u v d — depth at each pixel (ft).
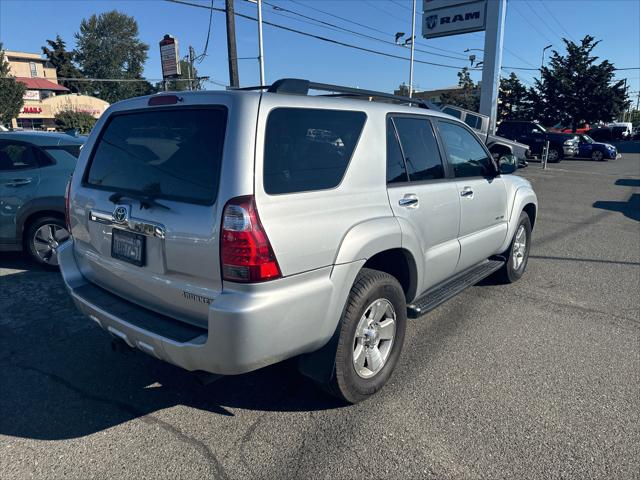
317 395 10.82
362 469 8.49
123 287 9.95
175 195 8.63
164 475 8.32
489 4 62.80
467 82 214.90
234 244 7.72
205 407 10.32
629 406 10.49
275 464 8.59
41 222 18.42
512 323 14.85
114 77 270.46
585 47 130.41
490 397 10.75
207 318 8.32
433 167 12.32
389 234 10.04
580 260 22.31
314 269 8.61
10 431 9.41
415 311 11.55
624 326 14.78
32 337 13.33
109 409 10.19
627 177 62.44
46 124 184.03
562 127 136.56
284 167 8.42
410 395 10.80
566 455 8.92
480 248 14.85
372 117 10.49
